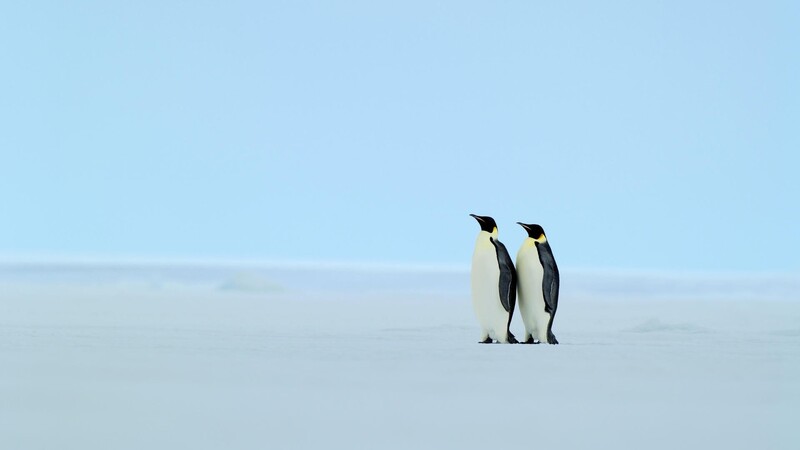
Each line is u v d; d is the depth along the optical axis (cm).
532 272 4312
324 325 5288
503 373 3197
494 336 4353
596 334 4819
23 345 3953
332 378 3066
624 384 2989
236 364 3381
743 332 4912
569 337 4644
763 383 3023
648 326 5253
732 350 3919
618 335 4766
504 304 4297
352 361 3478
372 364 3403
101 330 4709
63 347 3891
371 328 5075
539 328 4341
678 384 3005
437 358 3572
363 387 2905
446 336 4591
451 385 2939
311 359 3509
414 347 3997
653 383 3019
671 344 4244
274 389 2866
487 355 3697
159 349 3828
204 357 3572
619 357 3656
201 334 4528
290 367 3297
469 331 4912
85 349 3819
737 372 3250
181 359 3503
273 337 4394
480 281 4319
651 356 3703
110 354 3653
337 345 4047
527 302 4347
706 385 2983
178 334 4506
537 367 3353
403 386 2928
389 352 3794
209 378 3064
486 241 4353
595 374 3181
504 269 4303
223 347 3925
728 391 2875
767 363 3484
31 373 3148
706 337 4600
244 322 5491
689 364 3456
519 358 3609
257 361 3466
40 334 4453
